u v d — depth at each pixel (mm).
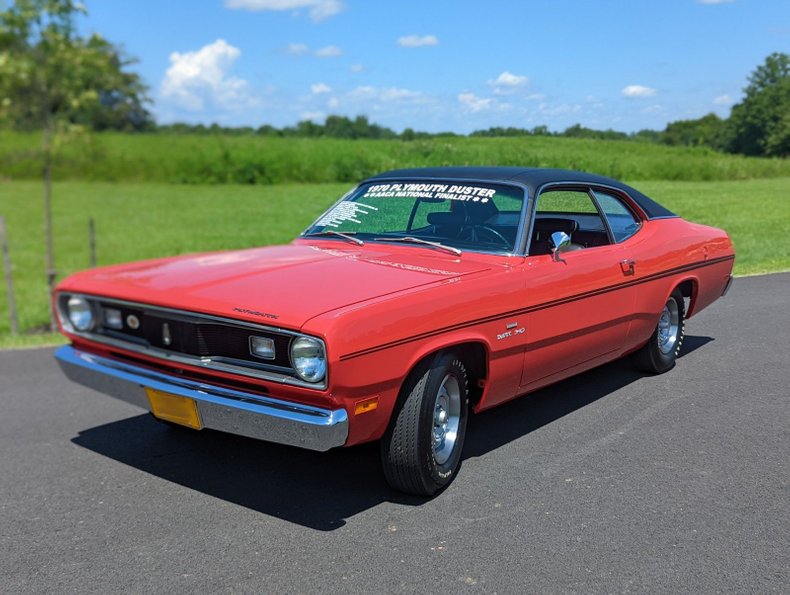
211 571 3059
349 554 3168
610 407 5020
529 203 4340
